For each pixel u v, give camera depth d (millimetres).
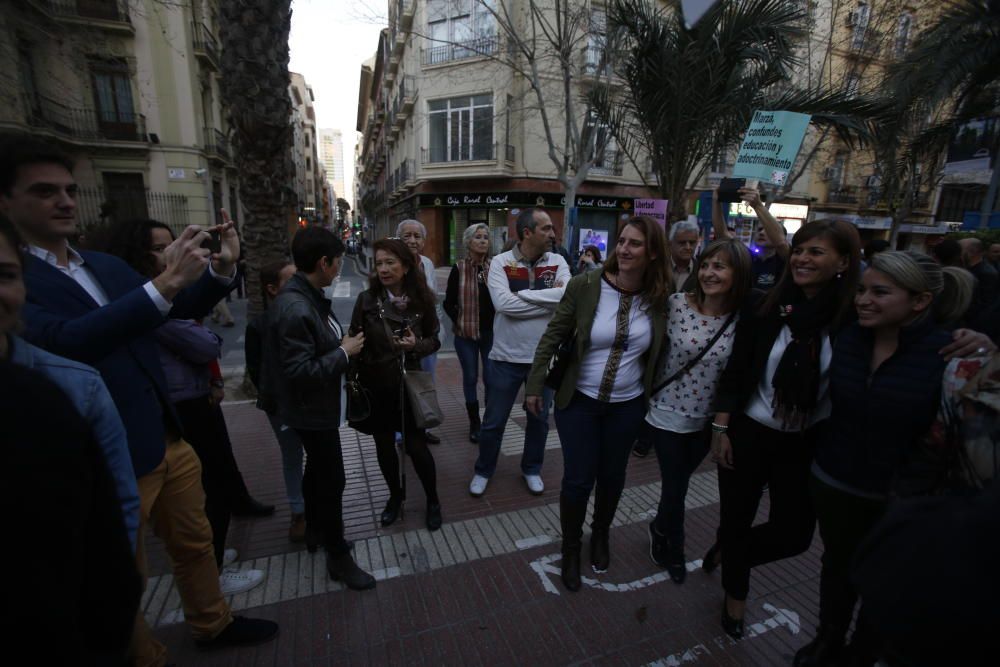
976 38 5223
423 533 2926
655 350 2365
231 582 2430
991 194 5992
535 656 2090
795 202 21422
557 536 2920
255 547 2781
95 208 16141
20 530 641
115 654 939
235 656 2049
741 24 5125
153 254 2184
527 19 12781
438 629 2221
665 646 2162
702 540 2951
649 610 2367
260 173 4953
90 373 1188
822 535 1932
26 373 723
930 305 1612
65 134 14648
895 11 8789
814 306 1892
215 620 2035
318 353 2258
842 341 1812
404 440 2828
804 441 2061
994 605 601
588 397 2414
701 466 3941
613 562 2713
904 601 680
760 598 2482
